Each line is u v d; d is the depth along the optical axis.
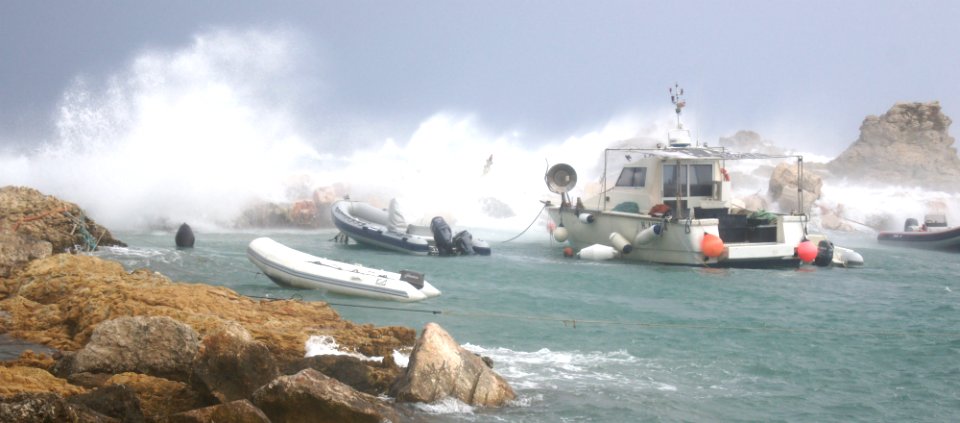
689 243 25.03
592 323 16.81
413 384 10.87
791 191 42.44
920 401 11.96
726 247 25.05
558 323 16.72
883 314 18.39
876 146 56.16
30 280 15.84
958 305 19.53
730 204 27.92
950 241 32.06
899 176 54.12
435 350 11.13
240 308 14.51
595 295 20.23
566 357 13.89
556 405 11.19
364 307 17.55
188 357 11.01
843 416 11.27
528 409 10.98
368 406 9.88
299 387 9.65
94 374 10.71
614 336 15.68
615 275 23.39
